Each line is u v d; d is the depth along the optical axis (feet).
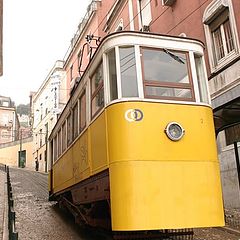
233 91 38.65
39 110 136.05
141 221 18.80
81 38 95.40
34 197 55.21
